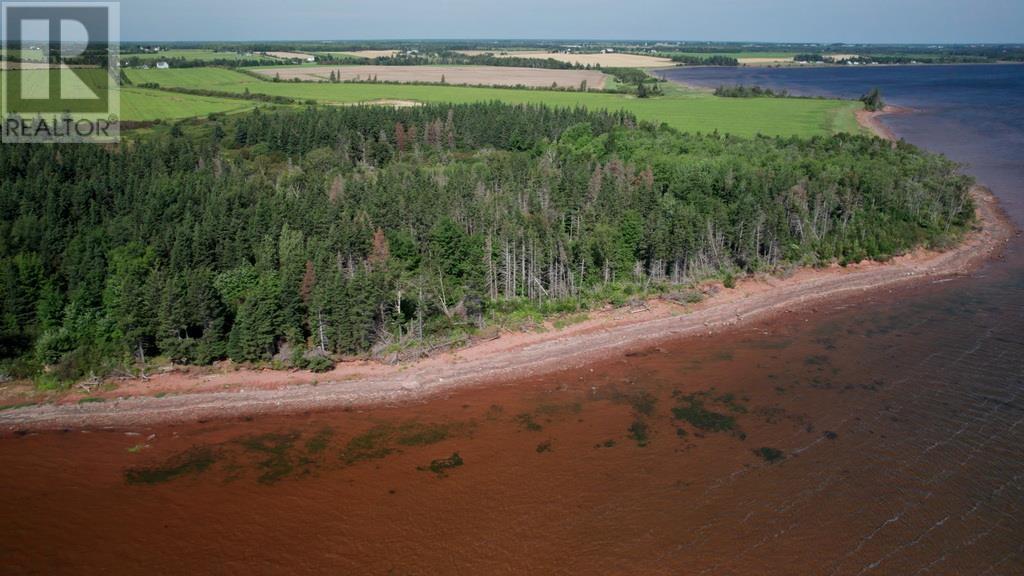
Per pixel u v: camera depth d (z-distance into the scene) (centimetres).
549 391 7631
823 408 7050
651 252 9900
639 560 5156
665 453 6419
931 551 5122
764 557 5128
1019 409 6856
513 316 9000
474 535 5475
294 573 5166
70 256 8844
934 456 6188
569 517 5625
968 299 9588
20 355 7856
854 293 9919
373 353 8125
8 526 5691
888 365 7869
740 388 7531
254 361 7875
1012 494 5669
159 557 5356
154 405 7294
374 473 6275
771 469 6122
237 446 6712
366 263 9344
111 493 6072
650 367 8081
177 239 9000
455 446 6662
